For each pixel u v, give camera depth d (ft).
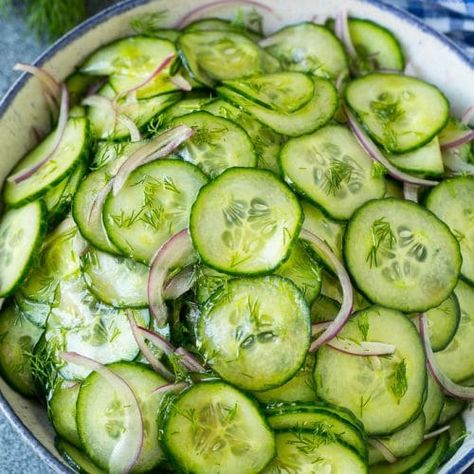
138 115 1.55
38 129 1.61
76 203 1.44
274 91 1.55
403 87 1.61
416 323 1.46
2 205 1.56
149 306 1.40
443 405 1.48
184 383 1.38
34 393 1.48
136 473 1.37
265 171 1.43
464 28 1.88
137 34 1.66
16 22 1.89
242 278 1.39
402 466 1.45
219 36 1.64
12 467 1.59
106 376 1.39
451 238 1.48
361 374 1.42
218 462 1.36
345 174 1.50
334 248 1.46
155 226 1.42
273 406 1.37
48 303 1.47
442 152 1.61
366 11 1.67
